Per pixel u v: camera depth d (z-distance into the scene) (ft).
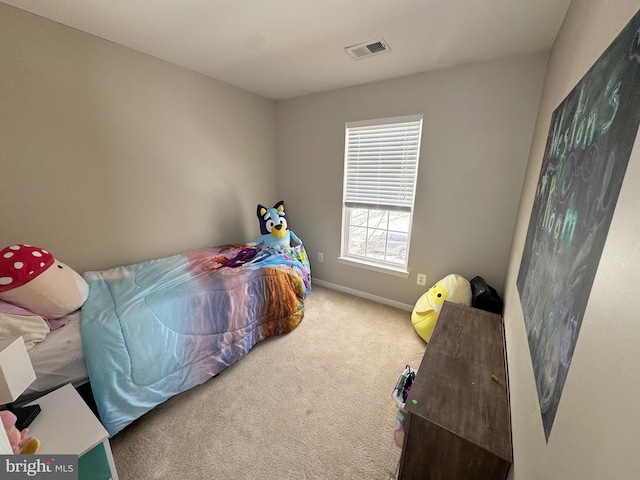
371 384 5.96
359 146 9.06
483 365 4.19
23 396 3.91
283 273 7.70
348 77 7.98
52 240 6.01
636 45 1.56
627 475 1.07
